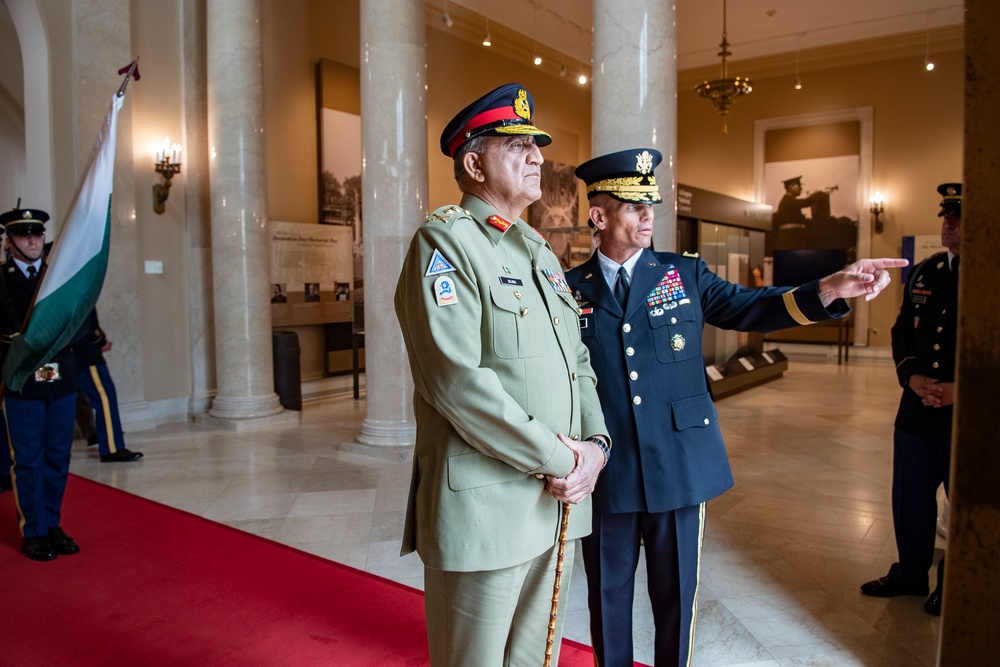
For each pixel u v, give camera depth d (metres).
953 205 2.83
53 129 6.30
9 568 3.50
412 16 5.64
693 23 11.41
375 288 5.76
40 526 3.65
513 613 1.71
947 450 2.91
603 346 2.13
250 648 2.70
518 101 1.69
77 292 3.44
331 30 8.99
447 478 1.54
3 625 2.89
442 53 10.57
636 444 2.08
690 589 2.12
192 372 7.47
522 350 1.57
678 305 2.14
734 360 9.42
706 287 2.20
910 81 12.23
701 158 14.09
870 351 12.47
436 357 1.48
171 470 5.41
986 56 0.70
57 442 3.75
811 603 3.10
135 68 3.46
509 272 1.62
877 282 1.82
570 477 1.54
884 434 6.62
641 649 2.76
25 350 3.40
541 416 1.58
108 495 4.75
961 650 0.72
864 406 8.09
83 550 3.75
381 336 5.79
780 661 2.61
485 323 1.56
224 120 6.92
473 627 1.56
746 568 3.50
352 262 9.21
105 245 3.50
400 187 5.64
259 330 7.13
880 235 12.64
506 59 11.80
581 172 2.19
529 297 1.63
